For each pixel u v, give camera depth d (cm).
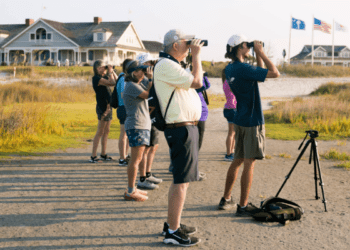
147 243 355
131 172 475
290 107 1473
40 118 1051
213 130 1219
